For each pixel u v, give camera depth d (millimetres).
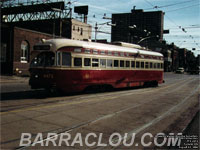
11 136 5531
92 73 13500
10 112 8062
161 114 8508
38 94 13188
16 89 15656
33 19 48594
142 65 18172
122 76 15891
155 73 20125
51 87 11594
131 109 9297
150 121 7402
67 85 12156
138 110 9133
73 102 10523
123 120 7441
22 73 30516
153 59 19766
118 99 11906
